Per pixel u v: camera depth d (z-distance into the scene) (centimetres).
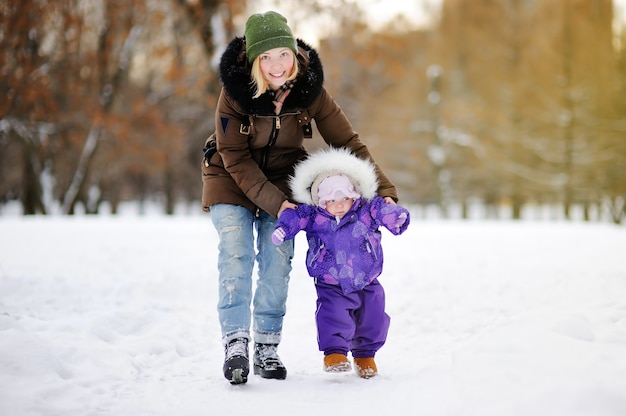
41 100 2805
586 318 502
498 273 830
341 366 424
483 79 4103
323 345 437
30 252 1071
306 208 448
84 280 778
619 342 434
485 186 4147
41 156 3338
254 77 434
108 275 824
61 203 4028
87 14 2975
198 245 1208
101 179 4022
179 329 557
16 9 2369
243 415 357
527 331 430
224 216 455
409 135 4288
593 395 325
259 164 468
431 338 541
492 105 4031
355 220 448
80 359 453
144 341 509
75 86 3036
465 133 4106
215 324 589
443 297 694
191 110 3891
